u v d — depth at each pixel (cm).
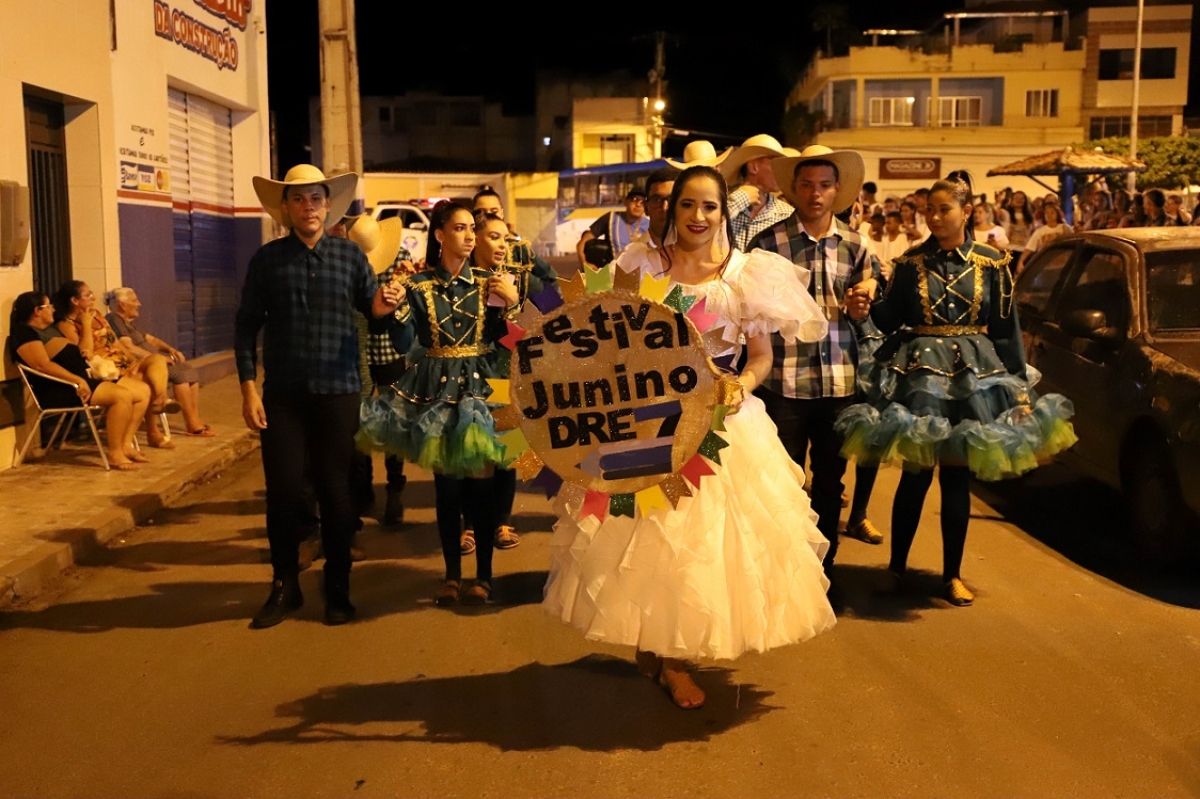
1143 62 5294
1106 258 800
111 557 721
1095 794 403
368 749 442
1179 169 4834
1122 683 502
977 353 594
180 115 1483
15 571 641
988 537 745
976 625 578
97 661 543
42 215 1046
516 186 5141
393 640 564
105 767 431
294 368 586
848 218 858
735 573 434
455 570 617
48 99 1042
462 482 628
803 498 465
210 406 1256
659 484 425
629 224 984
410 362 627
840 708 475
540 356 428
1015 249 1745
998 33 5447
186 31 1416
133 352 1012
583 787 409
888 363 608
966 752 435
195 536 773
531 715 471
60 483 870
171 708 485
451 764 428
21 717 479
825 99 5378
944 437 579
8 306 906
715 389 424
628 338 426
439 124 6400
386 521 793
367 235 786
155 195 1301
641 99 5734
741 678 509
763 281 463
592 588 431
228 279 1684
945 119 5359
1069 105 5306
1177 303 734
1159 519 672
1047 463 955
